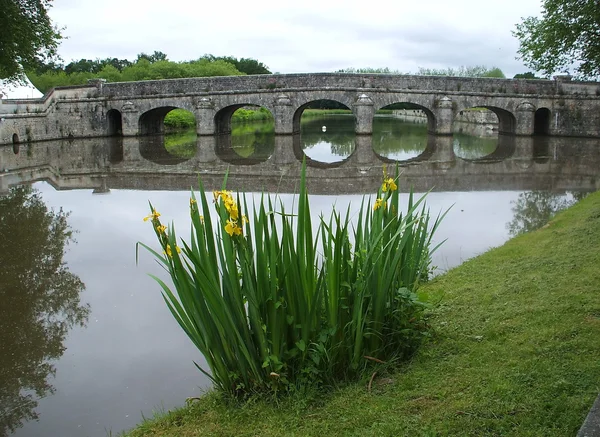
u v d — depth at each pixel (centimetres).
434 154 2320
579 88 3138
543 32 1623
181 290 362
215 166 1975
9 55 1992
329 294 374
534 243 720
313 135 3578
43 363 527
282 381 366
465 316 480
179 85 3431
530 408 314
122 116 3500
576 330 409
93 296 701
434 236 873
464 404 329
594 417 273
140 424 400
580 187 1391
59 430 418
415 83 3253
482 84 3222
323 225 377
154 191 1427
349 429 326
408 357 415
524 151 2370
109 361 527
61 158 2300
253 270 364
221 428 345
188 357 532
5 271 802
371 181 1577
